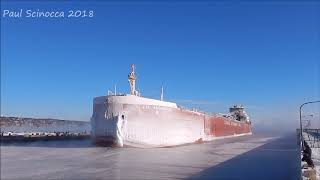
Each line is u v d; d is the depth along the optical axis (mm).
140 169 30656
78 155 41031
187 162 35469
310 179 20828
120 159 37688
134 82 53844
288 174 27484
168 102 55094
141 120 49938
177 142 56688
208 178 26031
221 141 75438
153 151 46906
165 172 28859
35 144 55156
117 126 48125
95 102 52031
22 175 27703
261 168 30750
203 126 70438
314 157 34938
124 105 49250
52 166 32219
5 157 38406
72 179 26078
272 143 68750
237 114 122938
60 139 65000
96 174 28016
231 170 29750
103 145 49844
